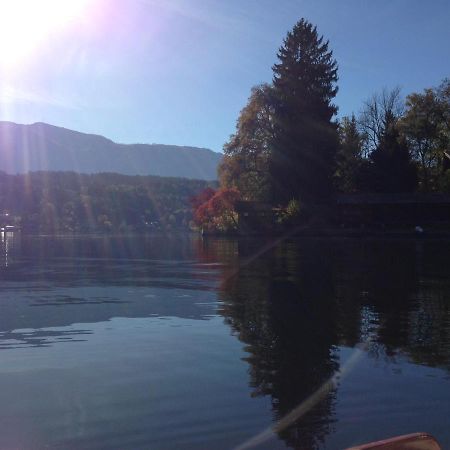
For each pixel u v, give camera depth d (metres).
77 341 9.47
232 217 65.69
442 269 21.12
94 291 16.22
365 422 5.84
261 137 64.62
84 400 6.46
